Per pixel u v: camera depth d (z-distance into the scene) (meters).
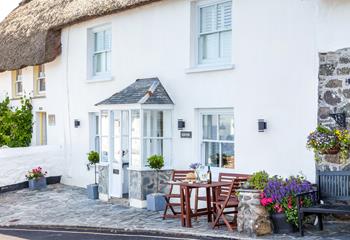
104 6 14.96
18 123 19.45
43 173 17.14
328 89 10.26
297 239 8.94
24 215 12.97
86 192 15.78
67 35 17.34
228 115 12.27
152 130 13.18
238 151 11.77
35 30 17.92
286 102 10.88
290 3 10.80
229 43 12.36
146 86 13.62
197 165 11.16
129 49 14.82
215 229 10.20
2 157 16.50
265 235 9.37
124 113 13.77
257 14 11.43
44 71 19.22
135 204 13.09
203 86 12.59
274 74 11.09
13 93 21.08
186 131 12.95
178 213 11.77
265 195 9.50
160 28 13.78
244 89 11.66
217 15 12.63
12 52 18.97
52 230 11.43
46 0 19.25
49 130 18.52
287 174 10.80
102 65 16.34
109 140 14.13
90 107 16.39
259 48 11.38
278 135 11.01
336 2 10.14
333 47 10.19
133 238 10.05
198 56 13.03
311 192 9.55
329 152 9.83
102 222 11.51
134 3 13.98
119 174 13.90
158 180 13.10
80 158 16.84
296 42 10.72
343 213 8.87
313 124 10.42
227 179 11.23
